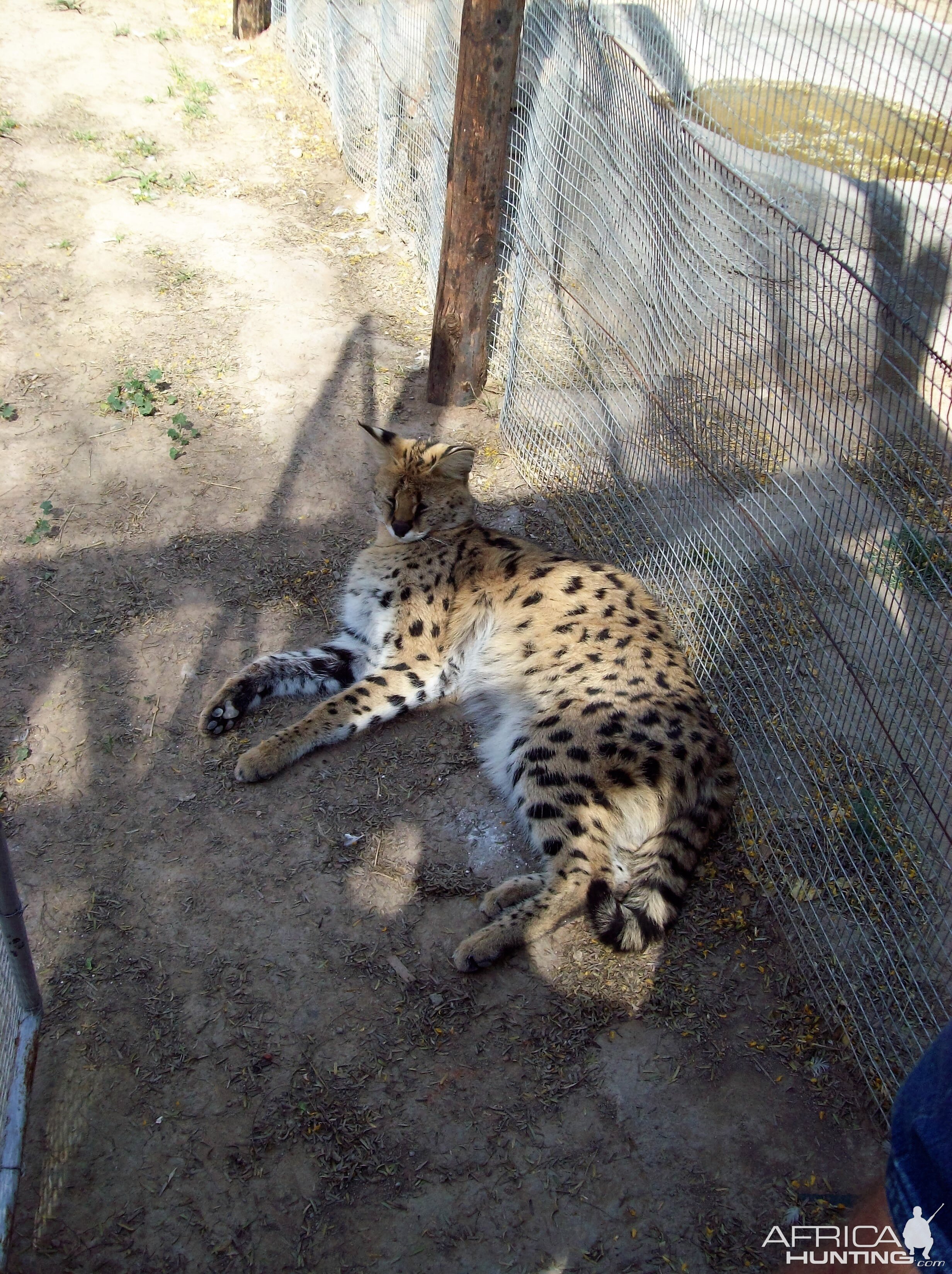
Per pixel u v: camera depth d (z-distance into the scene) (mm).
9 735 1638
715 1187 1271
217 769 1638
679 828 1521
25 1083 1270
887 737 1546
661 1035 1391
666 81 1670
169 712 1701
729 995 1429
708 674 1719
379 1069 1342
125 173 2785
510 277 2211
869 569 1672
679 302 1683
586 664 1640
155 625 1817
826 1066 1368
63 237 2551
